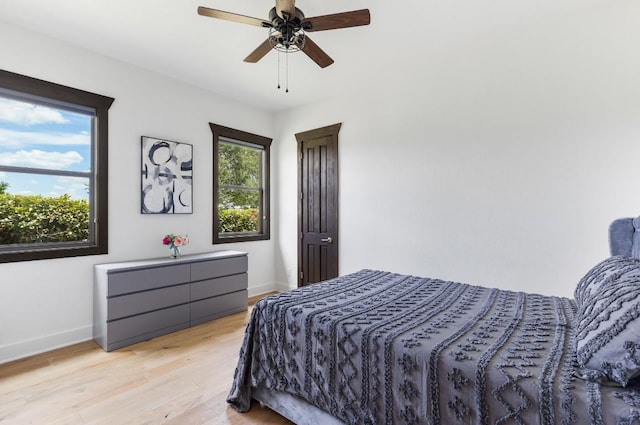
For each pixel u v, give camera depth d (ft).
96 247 9.73
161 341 9.50
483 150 9.54
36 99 8.70
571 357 3.76
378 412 4.45
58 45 9.02
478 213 9.66
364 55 10.16
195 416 6.02
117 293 9.02
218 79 11.82
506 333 4.61
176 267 10.36
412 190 11.03
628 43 7.44
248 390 6.31
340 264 13.08
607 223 7.73
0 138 8.29
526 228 8.85
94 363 8.08
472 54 9.68
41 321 8.71
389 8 7.77
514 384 3.37
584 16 7.94
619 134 7.57
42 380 7.24
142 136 10.80
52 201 9.15
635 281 3.98
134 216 10.65
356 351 4.75
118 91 10.25
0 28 8.09
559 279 8.36
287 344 5.72
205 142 12.78
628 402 2.88
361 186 12.40
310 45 7.66
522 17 8.26
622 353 3.11
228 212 13.98
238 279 12.30
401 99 11.25
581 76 8.01
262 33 8.78
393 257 11.53
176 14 7.93
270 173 15.52
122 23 8.30
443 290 7.22
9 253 8.20
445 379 3.85
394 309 5.82
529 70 8.73
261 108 14.98
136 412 6.10
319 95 13.37
